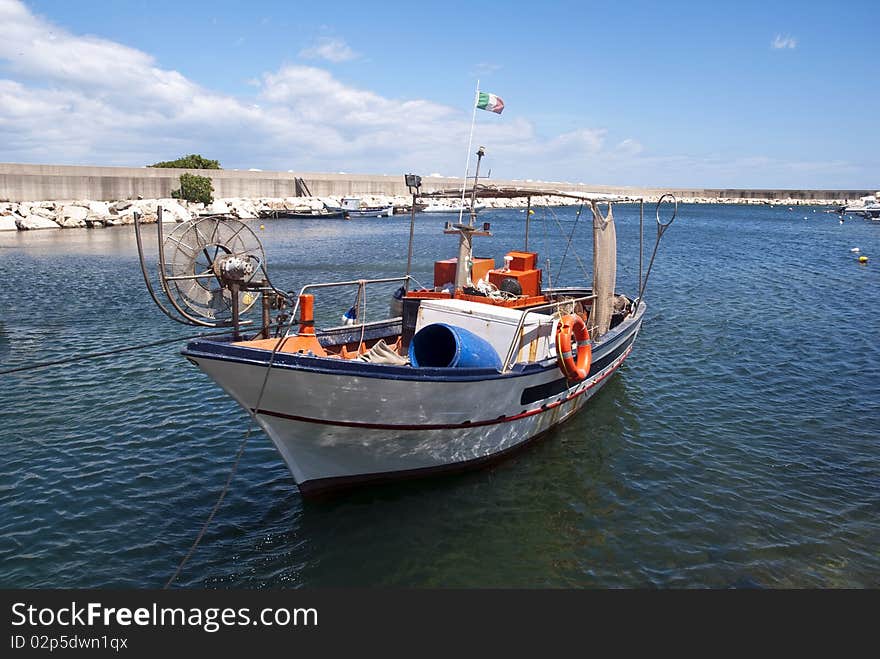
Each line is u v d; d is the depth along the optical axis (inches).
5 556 353.7
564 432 521.3
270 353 349.1
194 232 402.0
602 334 552.4
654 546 363.6
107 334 850.1
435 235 2511.1
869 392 622.8
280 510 402.0
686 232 3038.9
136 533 376.5
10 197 2610.7
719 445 498.6
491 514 396.8
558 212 4471.0
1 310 1000.2
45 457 475.8
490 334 448.1
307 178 3927.2
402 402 380.5
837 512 397.4
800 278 1434.5
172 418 553.0
